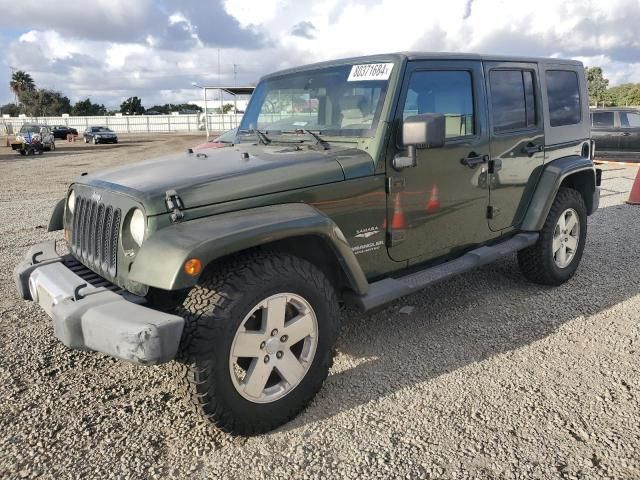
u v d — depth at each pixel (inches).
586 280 201.8
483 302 183.2
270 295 108.2
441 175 147.4
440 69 146.2
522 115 176.4
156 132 2775.6
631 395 124.1
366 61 142.9
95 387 134.0
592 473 99.1
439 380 133.3
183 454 108.0
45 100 3469.5
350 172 127.7
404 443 109.3
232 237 100.9
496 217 170.1
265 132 158.1
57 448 110.1
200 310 102.5
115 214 113.7
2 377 138.5
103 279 122.0
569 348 148.1
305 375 117.3
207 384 102.3
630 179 462.0
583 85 208.1
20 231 308.3
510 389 128.1
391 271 142.9
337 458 105.4
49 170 745.6
